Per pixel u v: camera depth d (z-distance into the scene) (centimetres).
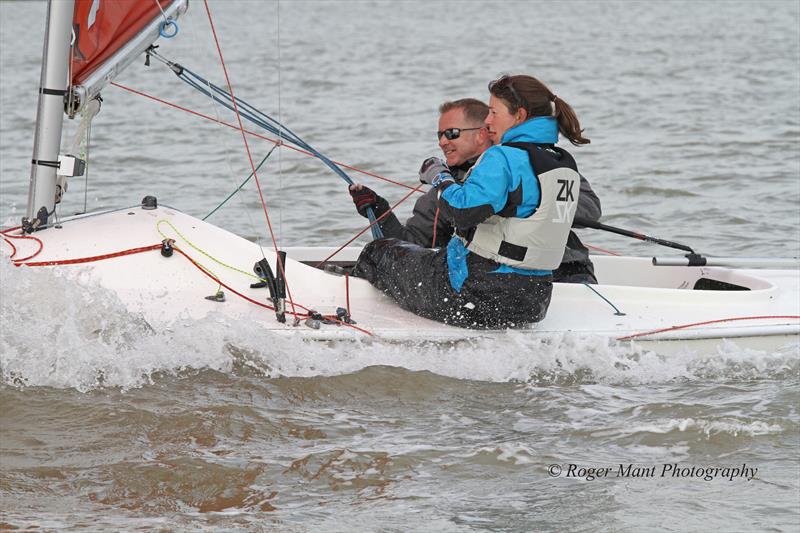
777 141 4572
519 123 1620
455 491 1320
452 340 1670
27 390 1540
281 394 1567
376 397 1577
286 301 1742
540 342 1688
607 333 1719
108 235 1762
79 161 1794
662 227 3119
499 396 1603
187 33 12225
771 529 1234
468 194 1567
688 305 1861
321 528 1221
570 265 1947
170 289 1722
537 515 1262
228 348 1623
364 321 1698
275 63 8625
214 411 1502
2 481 1301
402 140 4703
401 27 14375
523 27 14275
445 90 6919
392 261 1766
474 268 1638
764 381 1708
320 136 4806
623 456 1424
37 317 1586
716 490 1334
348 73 7888
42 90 1736
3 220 2977
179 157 4112
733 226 3117
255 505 1270
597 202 1911
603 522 1246
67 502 1261
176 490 1299
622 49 10344
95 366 1577
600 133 4909
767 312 1852
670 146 4488
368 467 1373
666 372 1712
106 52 1762
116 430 1440
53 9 1705
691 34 12338
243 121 5172
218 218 3097
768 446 1459
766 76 7556
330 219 3100
